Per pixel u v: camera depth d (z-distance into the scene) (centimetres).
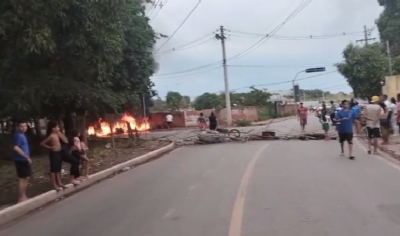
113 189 1227
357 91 4128
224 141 2650
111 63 1366
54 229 837
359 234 686
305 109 3023
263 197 980
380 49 4216
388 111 1906
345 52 4259
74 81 1518
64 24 1083
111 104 2083
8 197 1152
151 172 1515
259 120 6231
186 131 4078
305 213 825
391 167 1347
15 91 1269
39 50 1028
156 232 752
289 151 1931
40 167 1727
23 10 956
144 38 2583
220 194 1037
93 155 2011
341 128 1599
